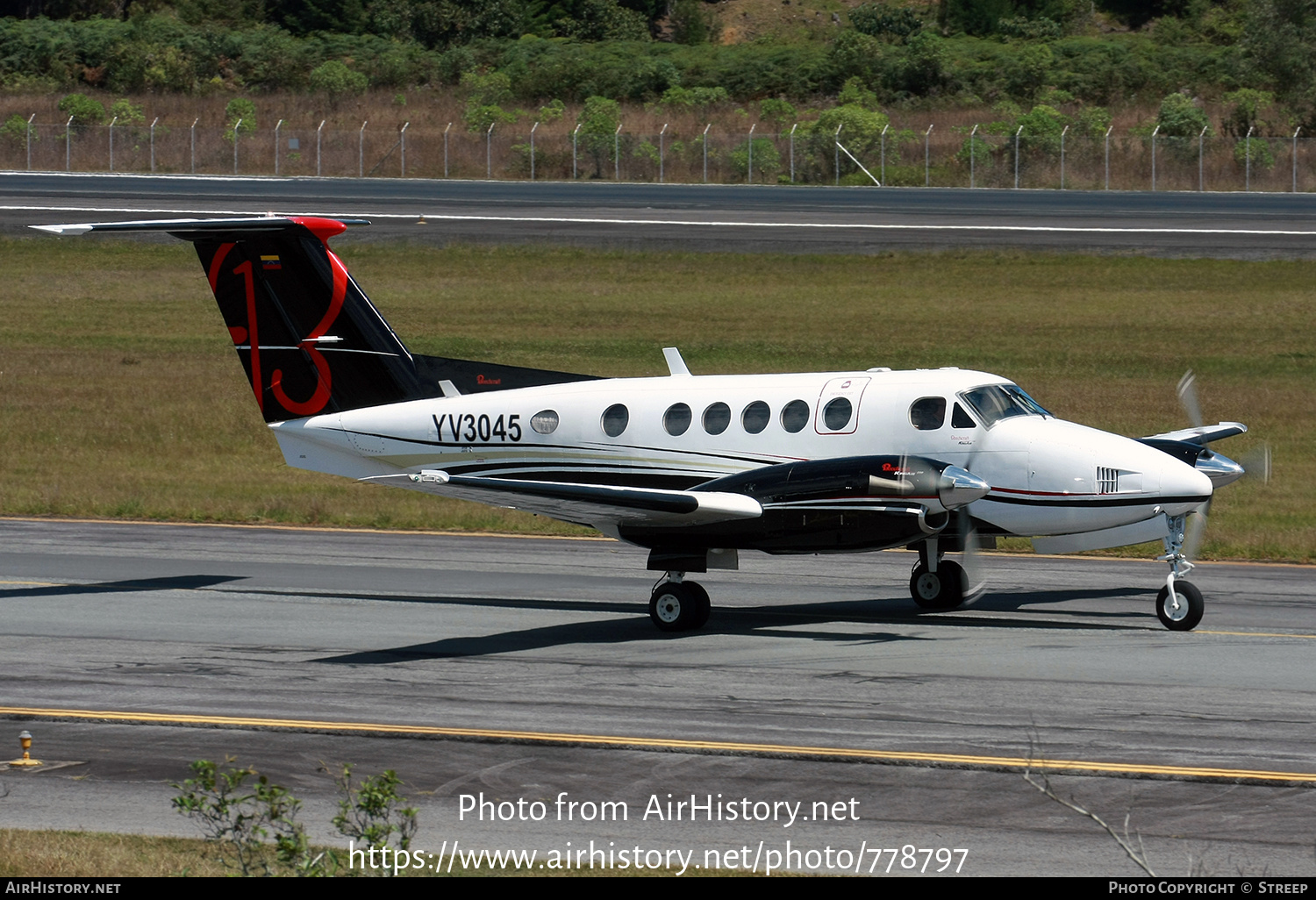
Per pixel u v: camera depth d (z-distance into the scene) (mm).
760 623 55688
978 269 172875
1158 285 163500
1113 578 65875
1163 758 36312
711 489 53906
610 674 46531
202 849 29938
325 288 63500
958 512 54031
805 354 136250
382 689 44344
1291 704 41906
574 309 158875
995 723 39875
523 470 60781
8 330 151875
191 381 130625
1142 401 116812
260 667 47688
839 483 51469
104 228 58188
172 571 67062
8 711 41625
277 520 82500
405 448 62781
